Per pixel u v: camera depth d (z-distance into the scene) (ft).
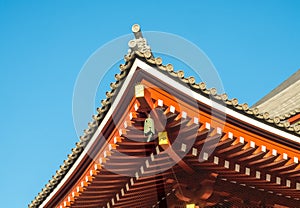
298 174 32.45
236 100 27.91
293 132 30.55
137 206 35.99
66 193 35.99
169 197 33.27
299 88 61.05
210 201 31.68
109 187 33.65
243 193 33.32
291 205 35.99
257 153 29.66
